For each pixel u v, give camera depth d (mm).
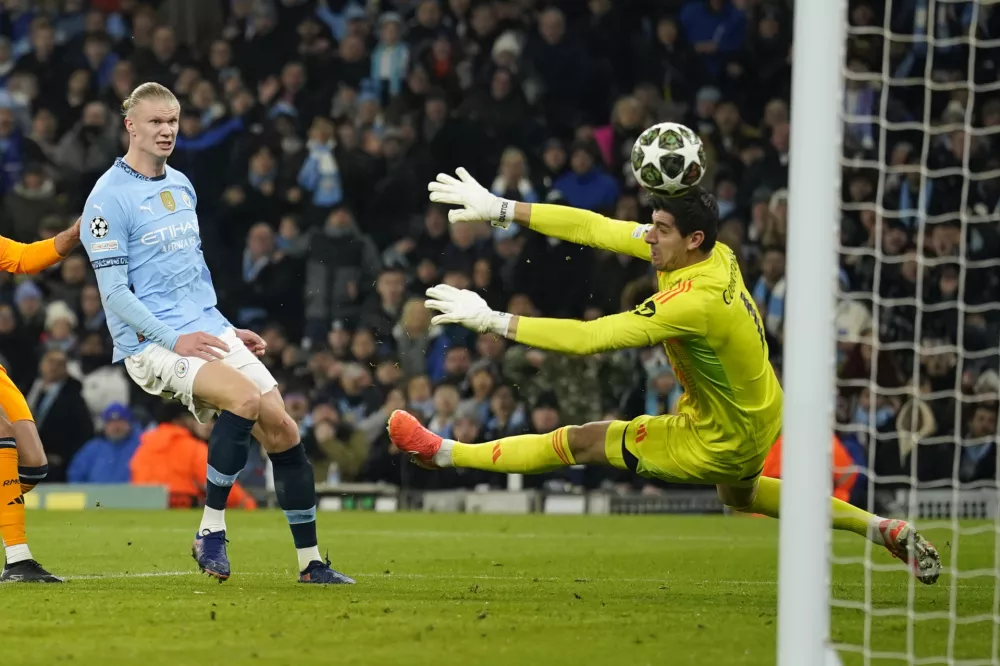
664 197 19141
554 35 60688
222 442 20188
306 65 61188
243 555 27594
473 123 58375
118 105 60469
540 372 49250
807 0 13758
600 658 13836
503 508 47719
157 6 63781
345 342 52250
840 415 48125
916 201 54812
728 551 30328
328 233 55188
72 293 55031
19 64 61438
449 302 17984
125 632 15203
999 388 48406
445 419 49062
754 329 19359
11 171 59781
